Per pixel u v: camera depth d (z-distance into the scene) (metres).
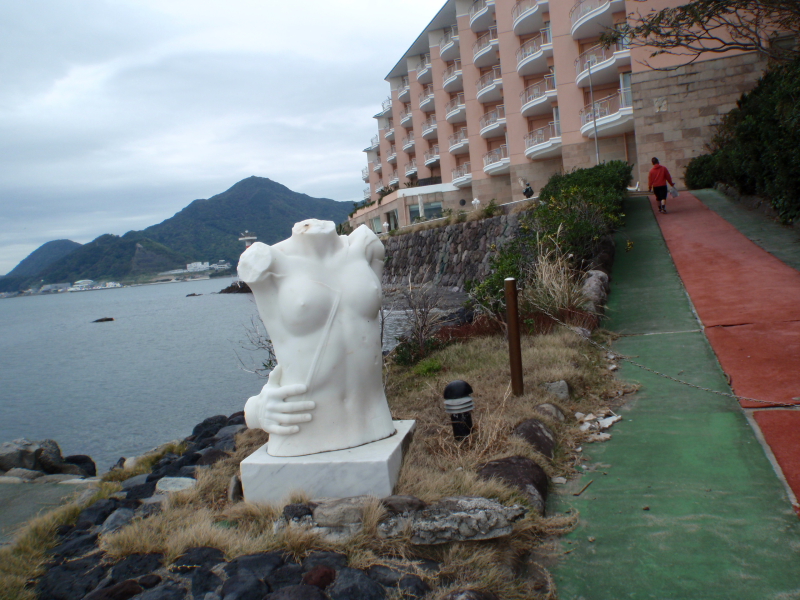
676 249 12.37
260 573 3.22
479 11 40.72
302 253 4.15
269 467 4.04
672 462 4.40
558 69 32.44
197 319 38.72
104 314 61.78
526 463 4.23
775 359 6.16
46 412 13.47
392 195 47.41
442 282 29.44
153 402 13.21
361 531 3.48
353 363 4.16
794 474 3.97
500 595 2.99
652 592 3.03
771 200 13.81
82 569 3.64
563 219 11.10
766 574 3.05
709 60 23.66
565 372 6.16
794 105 11.75
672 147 24.41
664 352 7.03
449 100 48.91
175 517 4.17
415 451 4.48
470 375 6.88
